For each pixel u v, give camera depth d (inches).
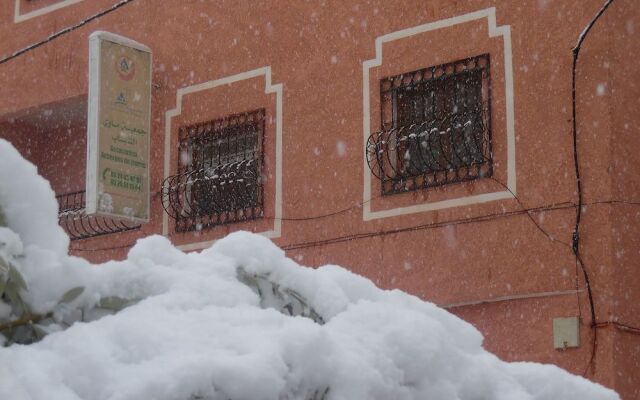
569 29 540.7
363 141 601.6
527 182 538.6
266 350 114.2
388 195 583.5
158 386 107.7
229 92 669.3
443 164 568.1
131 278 129.3
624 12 541.6
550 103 539.8
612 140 522.3
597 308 509.0
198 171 670.5
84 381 110.3
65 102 754.8
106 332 116.0
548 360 519.2
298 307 142.7
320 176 616.7
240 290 130.8
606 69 527.8
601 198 517.7
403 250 572.7
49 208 128.0
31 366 110.0
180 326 118.2
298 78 638.5
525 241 533.6
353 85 611.5
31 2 783.1
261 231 636.7
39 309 121.9
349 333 131.8
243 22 670.5
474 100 566.3
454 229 556.1
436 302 556.1
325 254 604.7
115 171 663.8
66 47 756.6
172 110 693.3
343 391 120.3
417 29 589.6
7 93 784.9
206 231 662.5
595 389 150.4
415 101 590.6
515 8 557.3
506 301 535.5
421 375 132.6
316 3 636.7
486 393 141.0
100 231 717.3
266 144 644.1
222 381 110.0
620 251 515.5
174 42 700.7
